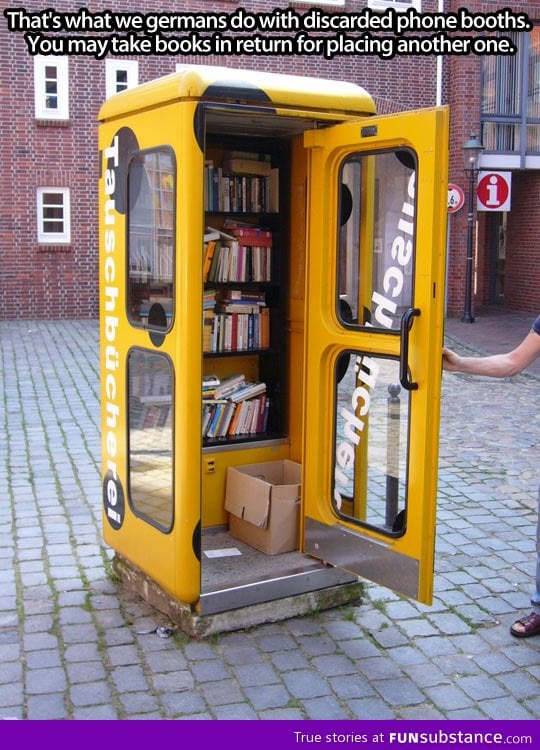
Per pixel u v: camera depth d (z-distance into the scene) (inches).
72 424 338.3
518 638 163.6
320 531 171.0
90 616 168.9
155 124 154.2
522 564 201.9
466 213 714.2
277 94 152.6
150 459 164.7
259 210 191.3
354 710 136.9
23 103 666.2
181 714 134.6
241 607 162.2
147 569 168.4
